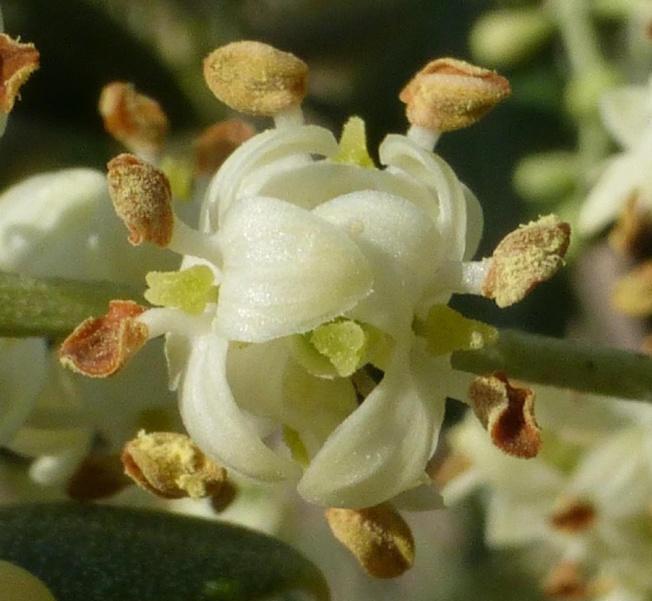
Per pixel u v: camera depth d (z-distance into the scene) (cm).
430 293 5
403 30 9
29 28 8
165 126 6
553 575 7
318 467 5
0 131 5
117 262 5
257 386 5
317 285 5
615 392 5
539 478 7
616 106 7
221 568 5
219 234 5
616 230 7
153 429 5
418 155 5
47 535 5
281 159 5
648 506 7
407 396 5
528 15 8
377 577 5
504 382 5
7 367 5
